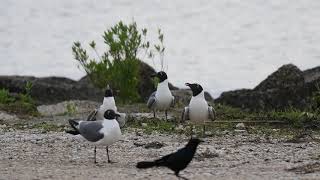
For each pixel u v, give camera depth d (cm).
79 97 3253
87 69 2992
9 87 3262
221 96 2853
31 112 2709
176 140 2053
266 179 1510
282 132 2177
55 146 1961
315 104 2573
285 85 2822
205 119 2103
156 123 2356
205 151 1819
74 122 1770
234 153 1831
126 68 2936
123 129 2238
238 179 1512
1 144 1998
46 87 3241
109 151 1886
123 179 1518
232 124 2325
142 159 1780
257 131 2192
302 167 1628
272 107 2775
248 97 2798
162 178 1529
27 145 1978
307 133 2139
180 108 2767
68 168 1658
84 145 1970
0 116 2612
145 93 3172
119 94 2961
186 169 1634
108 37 2969
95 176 1552
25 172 1603
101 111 2145
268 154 1814
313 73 3034
